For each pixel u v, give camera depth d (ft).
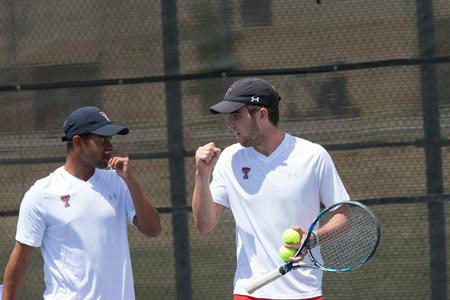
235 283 46.39
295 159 44.80
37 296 65.51
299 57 61.93
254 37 62.18
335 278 63.10
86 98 63.93
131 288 45.21
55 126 64.08
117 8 63.31
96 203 44.21
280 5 61.93
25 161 64.39
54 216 43.80
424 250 61.72
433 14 60.85
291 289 45.03
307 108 61.93
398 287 62.28
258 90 44.50
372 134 61.62
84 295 43.93
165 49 62.90
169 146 62.95
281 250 43.78
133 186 44.01
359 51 61.46
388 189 61.72
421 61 61.00
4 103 64.39
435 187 61.21
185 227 63.05
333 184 44.86
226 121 62.28
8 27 64.34
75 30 63.82
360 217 44.45
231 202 46.09
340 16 61.57
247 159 45.50
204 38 62.49
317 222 43.37
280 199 44.55
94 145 44.06
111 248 44.37
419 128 61.16
